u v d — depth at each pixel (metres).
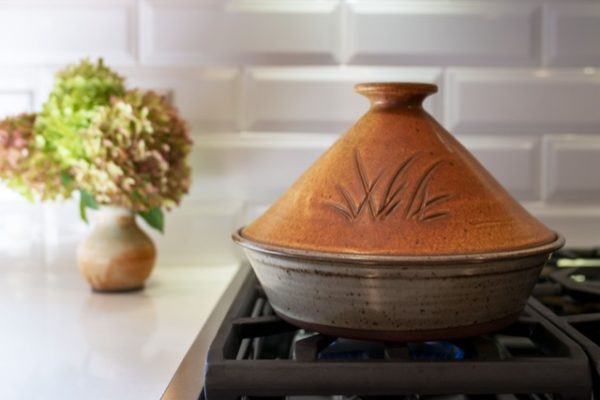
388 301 0.47
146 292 0.80
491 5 0.91
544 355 0.55
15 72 0.90
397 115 0.54
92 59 0.90
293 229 0.50
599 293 0.66
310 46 0.90
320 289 0.48
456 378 0.45
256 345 0.63
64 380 0.51
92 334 0.63
